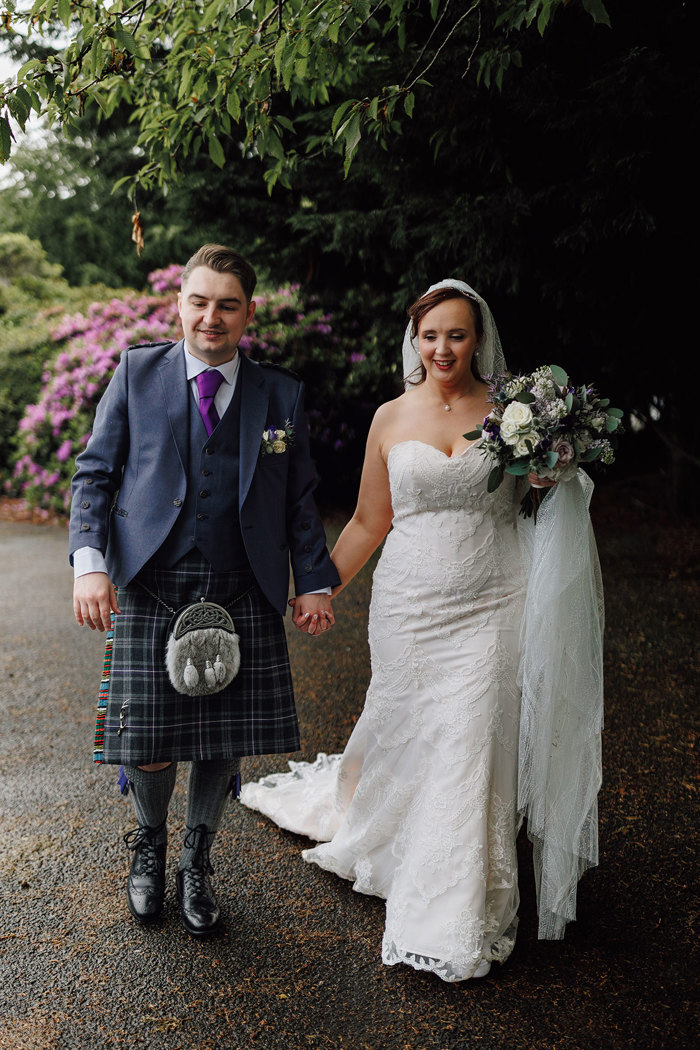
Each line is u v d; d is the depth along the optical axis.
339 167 5.57
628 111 3.88
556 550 2.33
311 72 2.96
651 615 5.23
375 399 8.84
